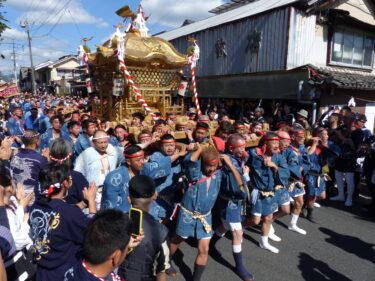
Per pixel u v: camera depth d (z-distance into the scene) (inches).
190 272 139.2
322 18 406.6
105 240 55.4
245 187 131.3
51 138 211.5
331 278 135.8
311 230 185.3
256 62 426.3
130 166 112.0
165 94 280.5
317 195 194.1
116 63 239.1
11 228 86.0
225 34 473.4
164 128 193.0
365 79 416.8
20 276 90.4
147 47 251.0
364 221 198.8
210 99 517.7
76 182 112.3
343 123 265.0
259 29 417.7
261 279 134.8
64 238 75.4
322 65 433.4
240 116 461.4
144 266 76.1
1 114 393.4
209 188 119.0
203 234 120.6
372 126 434.6
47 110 373.4
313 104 349.7
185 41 551.5
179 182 142.3
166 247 79.0
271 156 153.5
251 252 158.2
